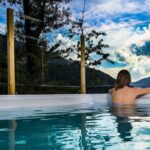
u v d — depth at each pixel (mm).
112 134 2578
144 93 4832
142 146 2117
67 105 5359
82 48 8312
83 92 8250
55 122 3332
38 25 13352
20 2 13633
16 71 11461
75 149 2039
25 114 4059
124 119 3510
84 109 4734
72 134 2592
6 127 2982
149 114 3908
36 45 12852
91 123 3225
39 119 3574
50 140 2330
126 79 4887
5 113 4145
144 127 2934
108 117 3701
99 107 5008
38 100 5062
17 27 13148
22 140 2338
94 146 2123
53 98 5332
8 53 6242
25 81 11258
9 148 2070
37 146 2131
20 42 12883
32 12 13539
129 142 2250
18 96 4875
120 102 4855
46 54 12633
